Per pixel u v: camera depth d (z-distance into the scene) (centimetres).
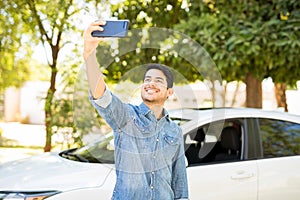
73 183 372
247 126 432
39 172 393
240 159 420
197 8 735
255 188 412
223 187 401
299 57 642
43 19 780
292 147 441
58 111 735
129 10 772
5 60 913
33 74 1650
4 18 770
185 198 267
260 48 637
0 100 2109
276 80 723
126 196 243
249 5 682
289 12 681
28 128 1850
